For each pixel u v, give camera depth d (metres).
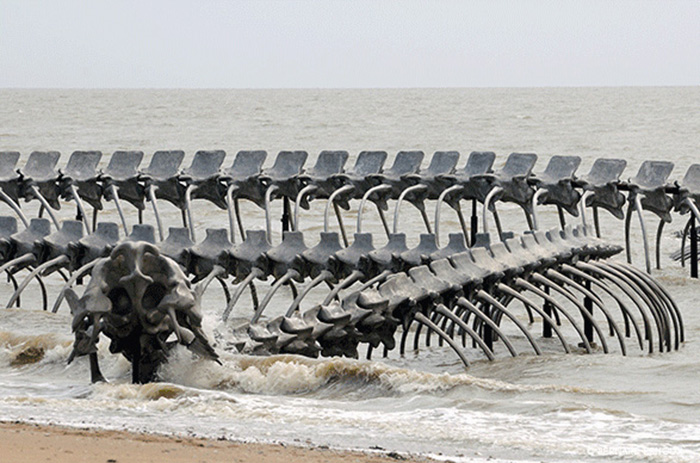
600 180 42.81
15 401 25.89
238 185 44.53
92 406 25.52
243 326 34.12
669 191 42.66
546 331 39.12
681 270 55.62
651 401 26.30
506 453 21.38
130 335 27.56
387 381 27.70
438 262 33.19
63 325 36.75
